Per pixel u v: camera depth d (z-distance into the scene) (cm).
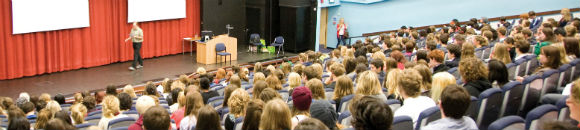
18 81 1184
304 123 246
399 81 388
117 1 1409
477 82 453
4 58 1179
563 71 538
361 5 1794
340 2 1844
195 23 1669
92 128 424
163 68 1387
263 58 1584
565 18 1119
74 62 1328
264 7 1727
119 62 1458
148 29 1512
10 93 1072
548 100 468
